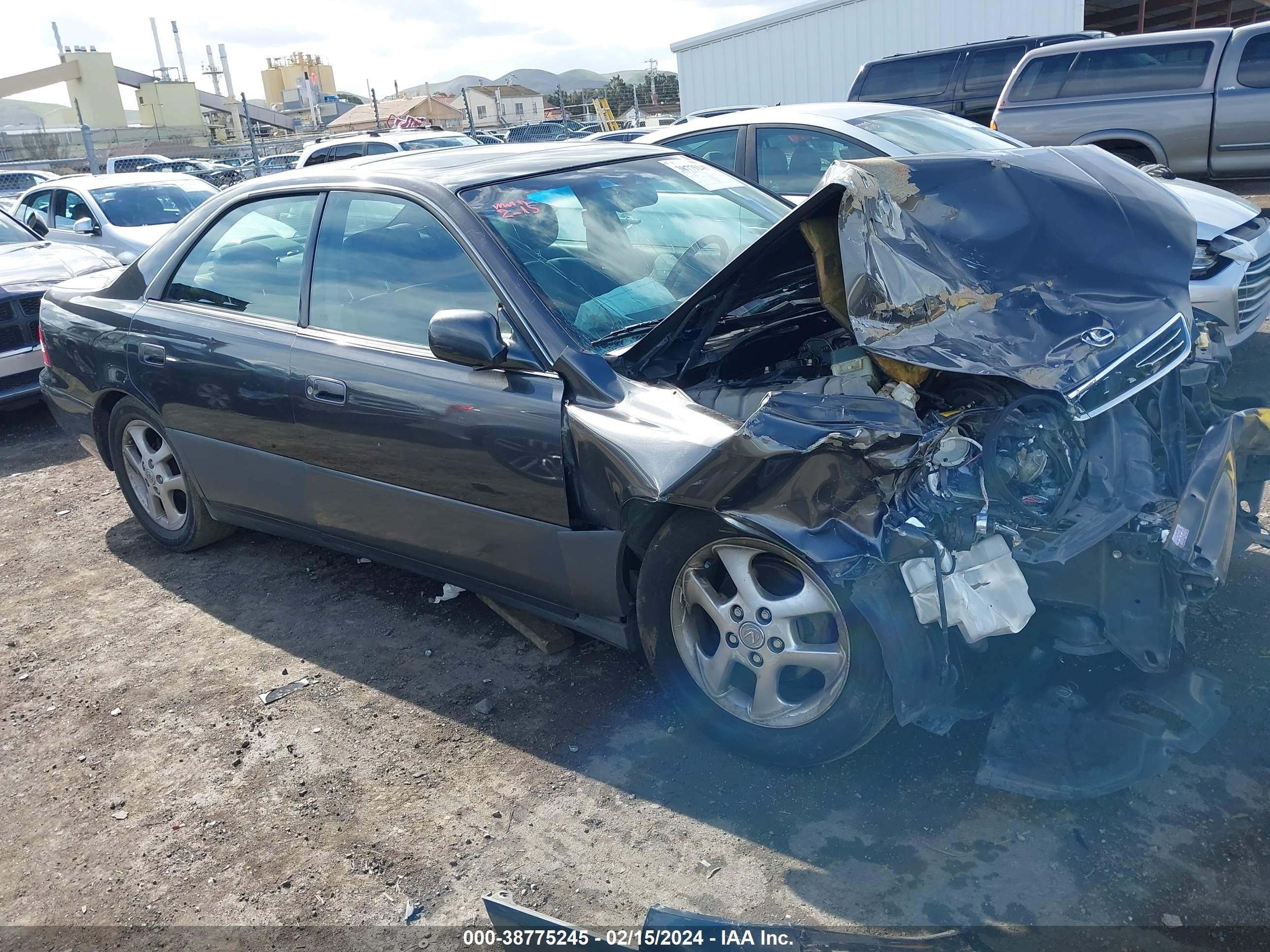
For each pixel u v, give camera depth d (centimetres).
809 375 326
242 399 391
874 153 612
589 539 303
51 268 743
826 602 262
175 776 315
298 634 397
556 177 371
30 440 718
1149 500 257
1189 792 263
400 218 355
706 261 363
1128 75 964
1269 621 330
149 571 470
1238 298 516
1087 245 296
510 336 318
